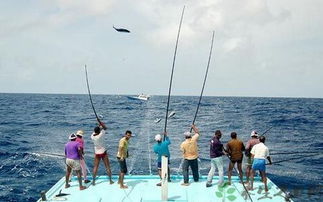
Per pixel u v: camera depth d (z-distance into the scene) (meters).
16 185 17.41
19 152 25.47
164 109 82.31
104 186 12.20
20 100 138.38
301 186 16.92
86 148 26.95
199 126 44.59
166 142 12.36
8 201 15.12
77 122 50.56
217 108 87.69
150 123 48.41
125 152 12.02
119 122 49.72
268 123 49.69
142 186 12.19
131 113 69.06
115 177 13.28
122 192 11.55
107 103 116.62
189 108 87.12
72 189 11.88
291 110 81.38
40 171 20.22
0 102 116.69
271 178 18.33
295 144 30.84
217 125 46.16
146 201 10.69
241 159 12.05
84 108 87.12
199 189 11.83
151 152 24.59
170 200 10.80
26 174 19.56
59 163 22.22
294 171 19.83
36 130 40.81
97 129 12.31
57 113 69.31
